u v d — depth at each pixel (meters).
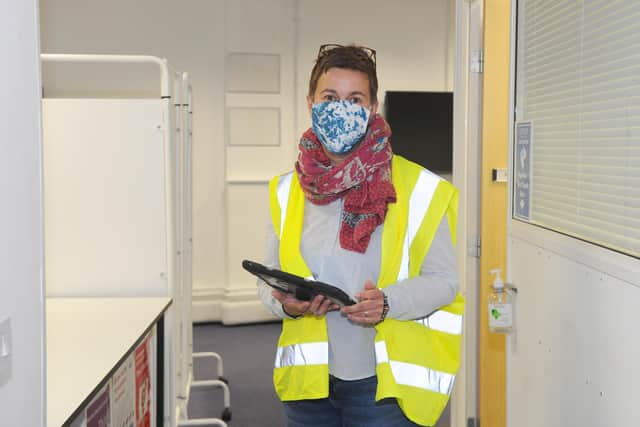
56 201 2.92
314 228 1.83
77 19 5.65
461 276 3.39
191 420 3.68
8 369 1.04
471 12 3.33
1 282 1.02
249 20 5.86
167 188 2.93
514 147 2.21
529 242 2.09
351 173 1.73
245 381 4.65
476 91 3.33
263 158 5.97
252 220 5.96
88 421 1.76
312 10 5.98
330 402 1.84
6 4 1.04
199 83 5.85
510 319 2.20
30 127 1.13
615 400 1.57
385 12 6.12
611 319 1.58
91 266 2.94
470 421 3.44
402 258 1.79
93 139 2.90
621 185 1.55
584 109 1.73
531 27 2.07
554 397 1.91
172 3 5.75
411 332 1.79
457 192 1.82
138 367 2.38
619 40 1.56
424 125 6.11
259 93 5.93
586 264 1.70
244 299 5.99
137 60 2.89
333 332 1.81
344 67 1.75
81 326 2.41
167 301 2.85
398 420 1.77
